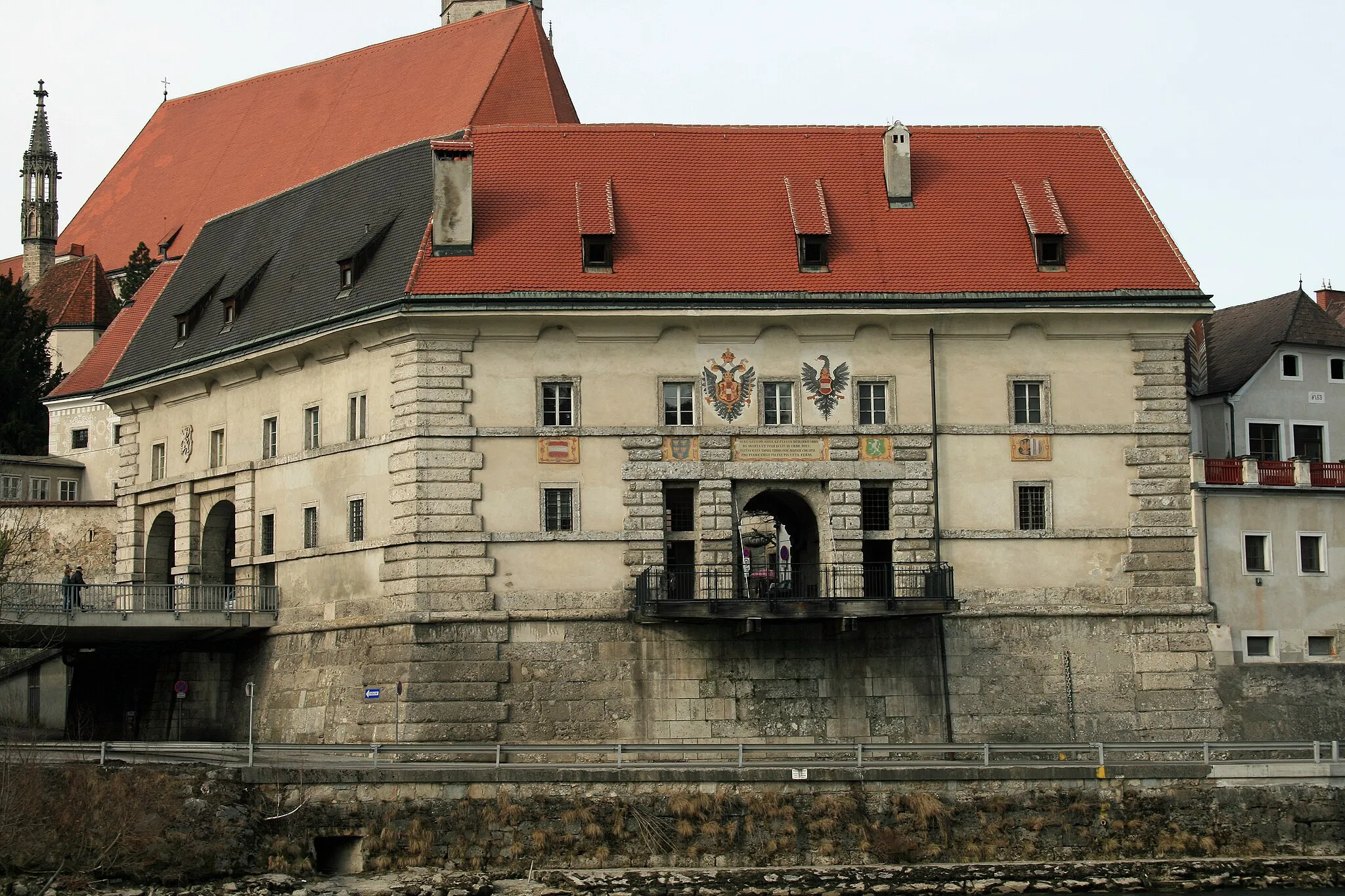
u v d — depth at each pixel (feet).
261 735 202.18
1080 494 193.88
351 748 159.43
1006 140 209.15
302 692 197.67
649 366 190.39
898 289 192.34
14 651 233.14
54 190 365.61
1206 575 195.62
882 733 186.91
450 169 192.13
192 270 237.66
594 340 190.08
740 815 158.92
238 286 218.38
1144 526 194.39
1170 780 165.89
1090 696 190.90
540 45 299.79
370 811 155.74
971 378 193.77
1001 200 202.69
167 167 333.62
